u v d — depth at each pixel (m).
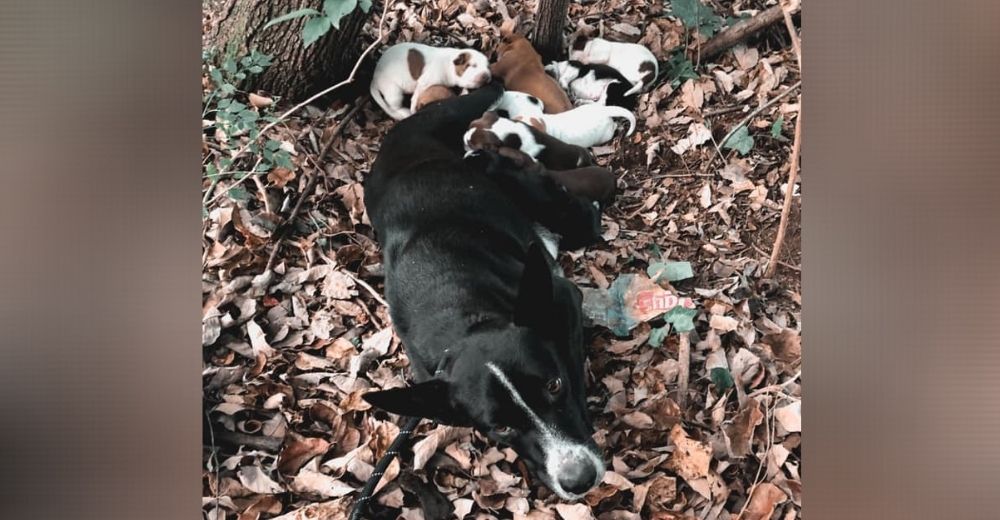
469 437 1.36
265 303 1.51
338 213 1.64
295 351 1.46
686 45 1.87
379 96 1.79
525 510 1.30
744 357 1.44
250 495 1.32
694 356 1.46
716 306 1.50
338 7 1.56
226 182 1.62
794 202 1.63
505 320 1.31
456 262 1.40
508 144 1.63
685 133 1.75
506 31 1.99
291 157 1.67
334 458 1.36
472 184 1.52
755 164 1.69
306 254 1.57
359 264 1.57
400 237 1.47
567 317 1.29
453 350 1.25
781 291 1.53
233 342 1.46
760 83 1.80
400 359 1.46
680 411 1.39
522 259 1.47
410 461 1.34
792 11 1.81
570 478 1.17
